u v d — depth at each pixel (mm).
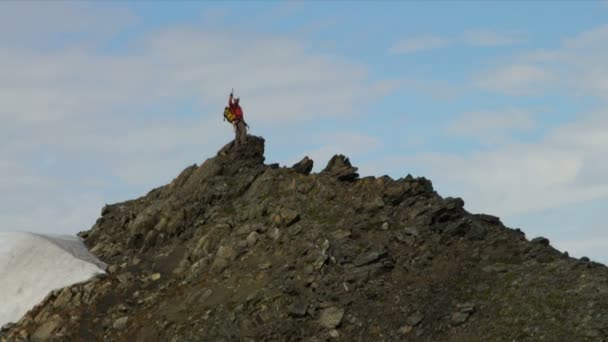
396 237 47906
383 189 52312
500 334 40594
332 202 51750
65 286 50719
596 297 41000
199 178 57750
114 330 46969
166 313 46719
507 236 48594
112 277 51438
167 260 52188
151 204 57844
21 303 50125
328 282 45188
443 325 41969
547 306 41344
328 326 42844
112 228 57969
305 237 48781
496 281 44156
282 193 53938
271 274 46656
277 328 43188
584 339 39000
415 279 44969
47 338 47281
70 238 56875
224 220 53094
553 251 47406
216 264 49125
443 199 51375
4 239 54031
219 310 45156
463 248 47281
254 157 59656
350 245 47344
